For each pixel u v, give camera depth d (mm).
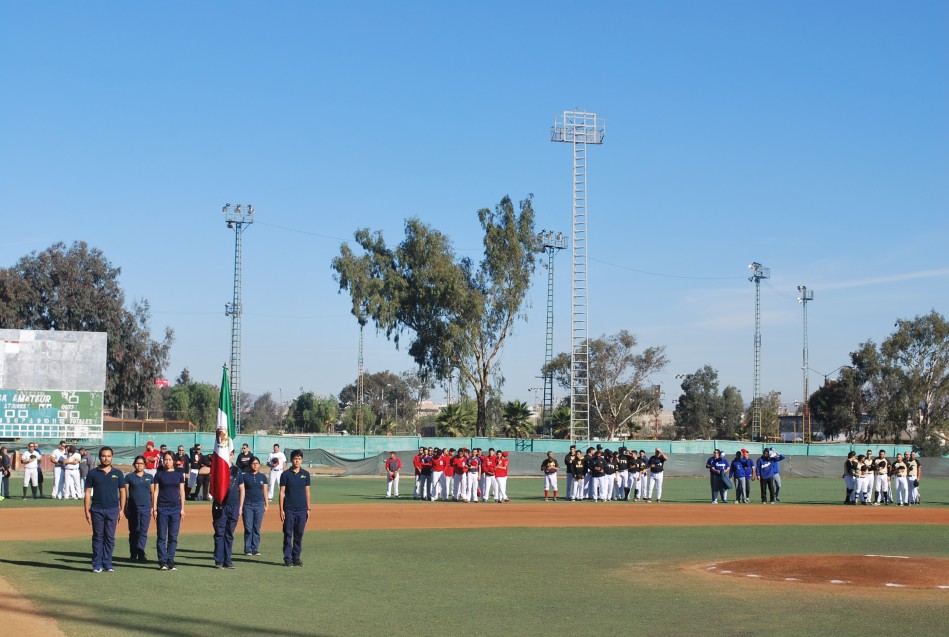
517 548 23266
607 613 13969
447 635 12281
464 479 39375
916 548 23859
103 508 17922
